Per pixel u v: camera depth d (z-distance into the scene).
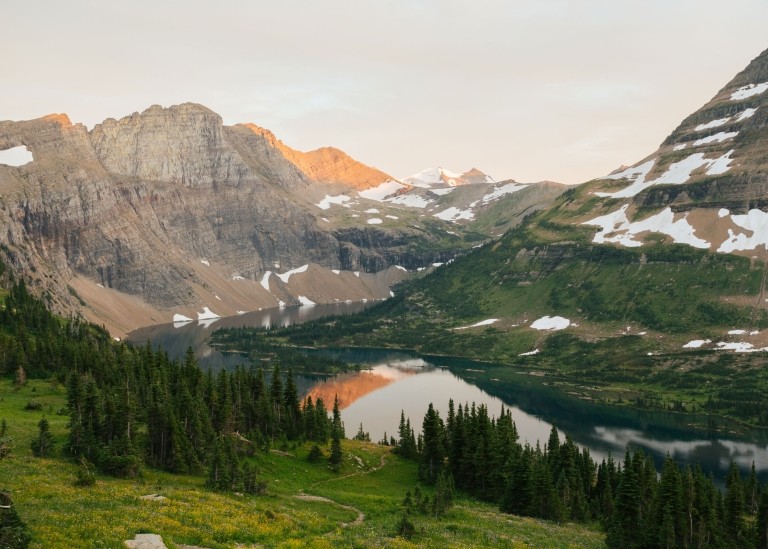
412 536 72.38
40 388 143.88
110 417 98.69
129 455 88.69
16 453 84.38
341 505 94.31
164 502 67.06
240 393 145.50
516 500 113.88
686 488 103.62
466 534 79.44
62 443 95.56
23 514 54.28
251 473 91.31
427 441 131.62
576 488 127.81
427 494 117.62
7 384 146.25
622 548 90.25
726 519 104.44
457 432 132.50
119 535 51.84
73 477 75.00
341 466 130.12
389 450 156.50
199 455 107.56
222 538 57.16
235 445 118.25
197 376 152.75
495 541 76.69
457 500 119.44
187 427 112.81
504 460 130.12
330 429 164.50
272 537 61.00
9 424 101.62
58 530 50.81
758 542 97.75
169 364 168.25
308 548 58.22
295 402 152.50
